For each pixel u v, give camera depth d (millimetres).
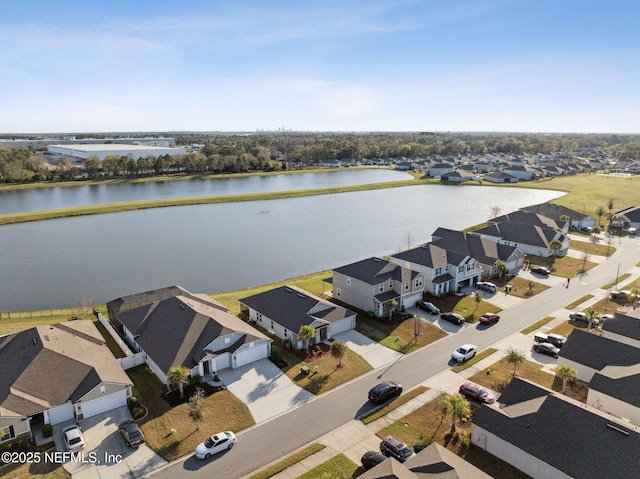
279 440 31984
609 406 34469
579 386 39156
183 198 141250
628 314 48062
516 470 28781
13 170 169250
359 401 36875
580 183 177000
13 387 34031
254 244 93125
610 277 69312
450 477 24797
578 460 26672
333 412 35375
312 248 90562
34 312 58094
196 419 32781
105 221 114562
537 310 56469
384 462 26328
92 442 31875
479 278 67062
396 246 92062
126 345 44781
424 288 62281
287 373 41281
